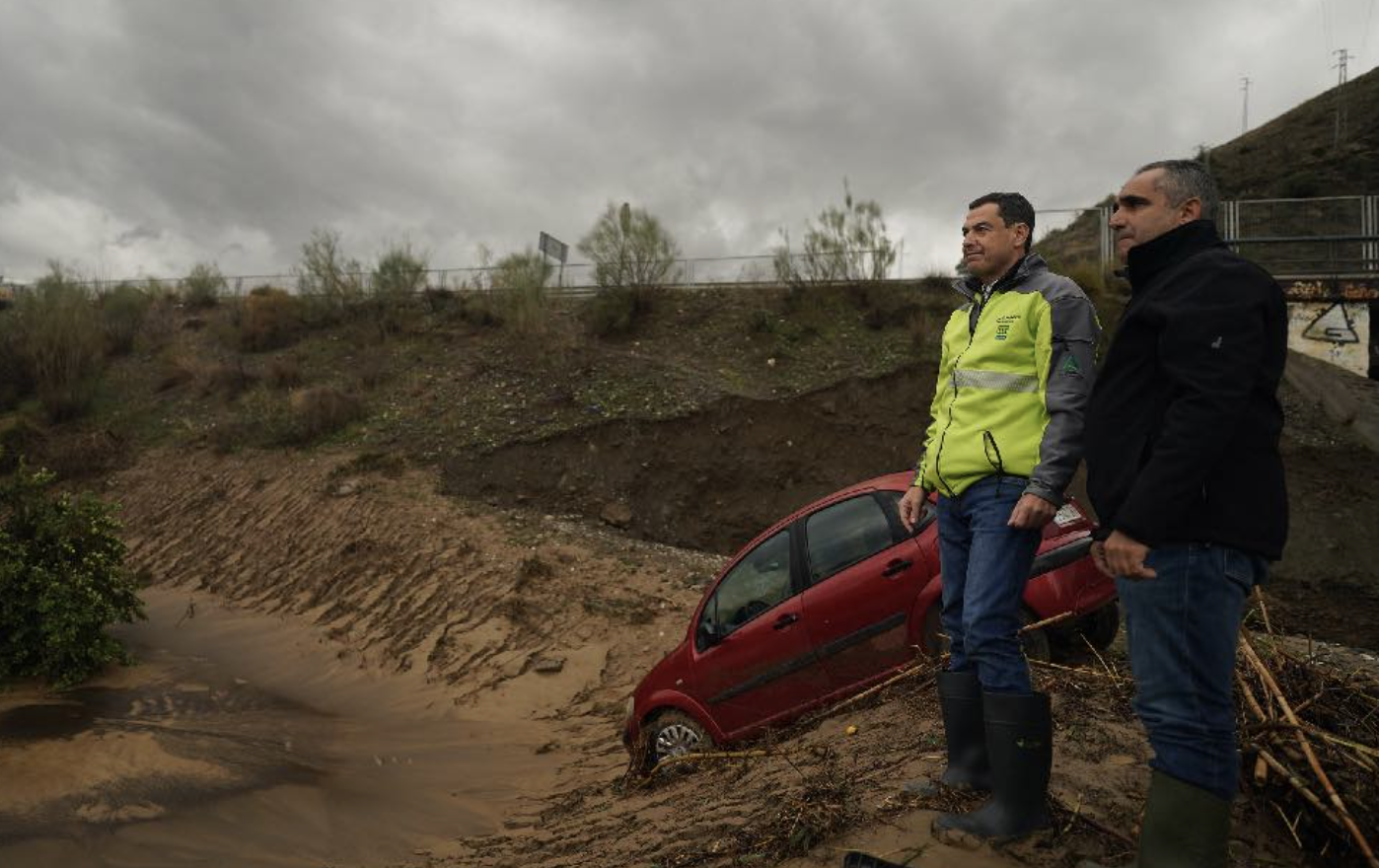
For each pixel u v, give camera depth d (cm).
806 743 533
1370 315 1973
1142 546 219
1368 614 1466
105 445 2077
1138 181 246
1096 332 308
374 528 1548
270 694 1096
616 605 1250
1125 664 563
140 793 704
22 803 675
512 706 1053
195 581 1557
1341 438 1786
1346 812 279
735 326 2255
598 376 2059
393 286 2611
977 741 334
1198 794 229
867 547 621
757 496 1830
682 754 661
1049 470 290
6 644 1048
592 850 464
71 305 2580
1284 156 4750
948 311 2197
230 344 2578
